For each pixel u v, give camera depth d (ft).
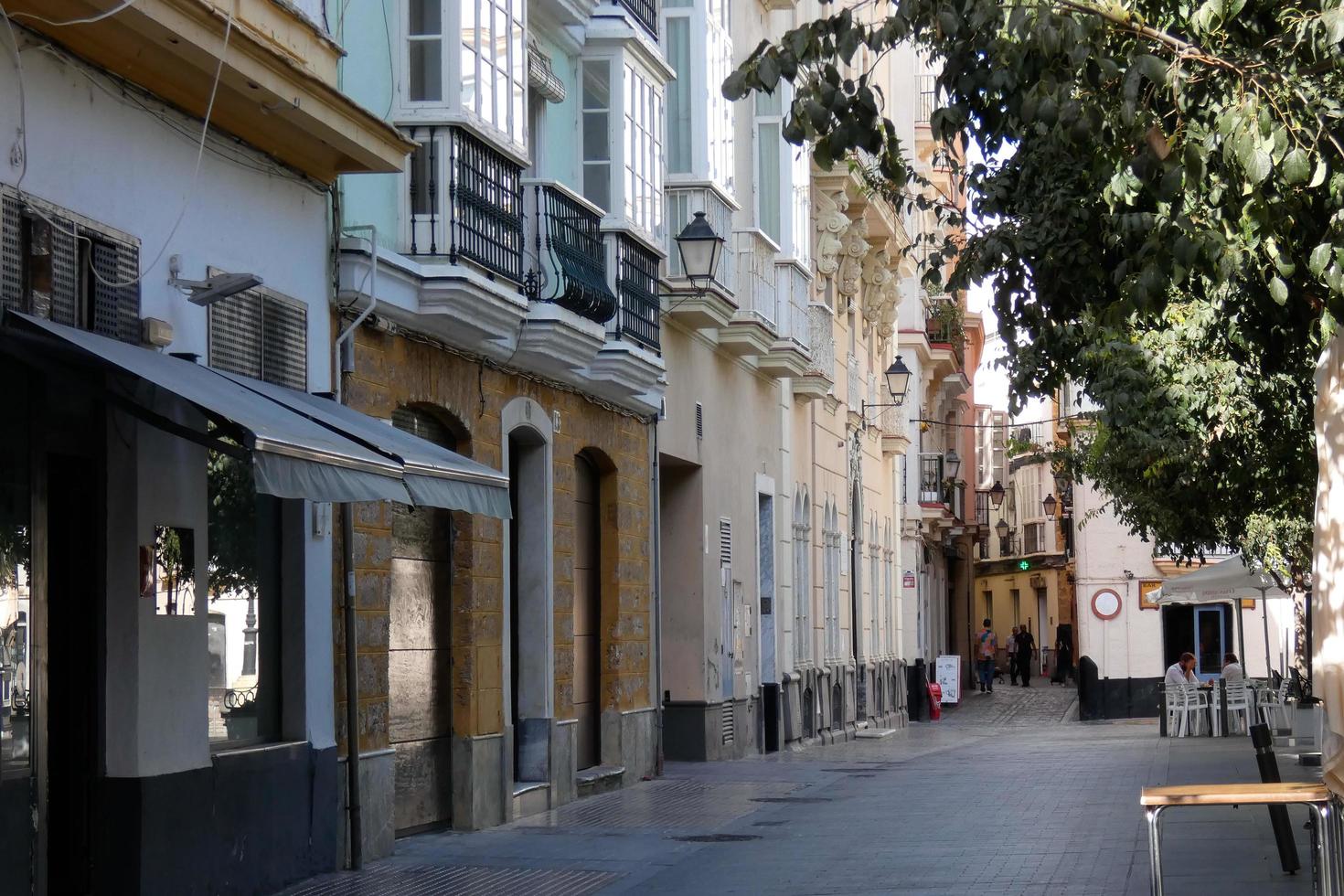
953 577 226.38
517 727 58.03
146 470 34.76
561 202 56.08
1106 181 36.37
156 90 35.50
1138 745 89.10
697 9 73.56
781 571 93.97
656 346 65.21
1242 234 31.32
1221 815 50.11
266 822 38.86
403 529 49.01
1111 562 146.82
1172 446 56.90
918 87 151.33
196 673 36.45
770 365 88.07
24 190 30.91
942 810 54.19
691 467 78.02
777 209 88.17
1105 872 38.78
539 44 59.16
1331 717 23.61
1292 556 84.64
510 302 49.88
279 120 39.29
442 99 46.96
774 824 52.19
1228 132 27.25
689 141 73.46
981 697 190.49
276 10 38.58
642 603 69.15
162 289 35.76
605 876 41.27
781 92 88.69
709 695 78.79
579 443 61.93
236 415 29.94
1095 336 44.04
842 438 113.80
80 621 34.27
